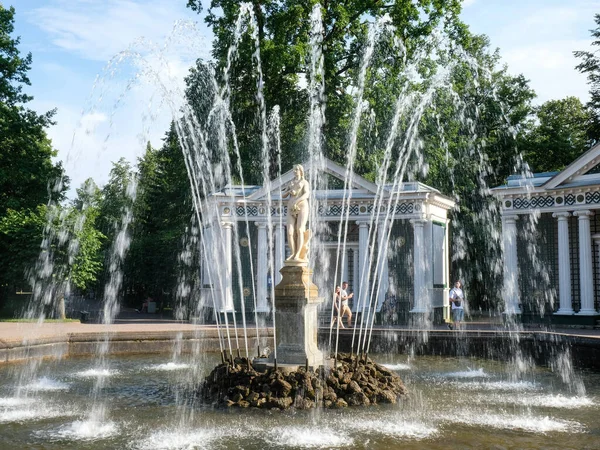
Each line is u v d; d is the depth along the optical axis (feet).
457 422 35.50
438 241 109.40
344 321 100.83
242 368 41.75
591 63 161.79
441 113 131.95
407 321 102.22
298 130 135.23
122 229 175.22
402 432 32.96
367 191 104.88
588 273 91.45
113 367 59.36
